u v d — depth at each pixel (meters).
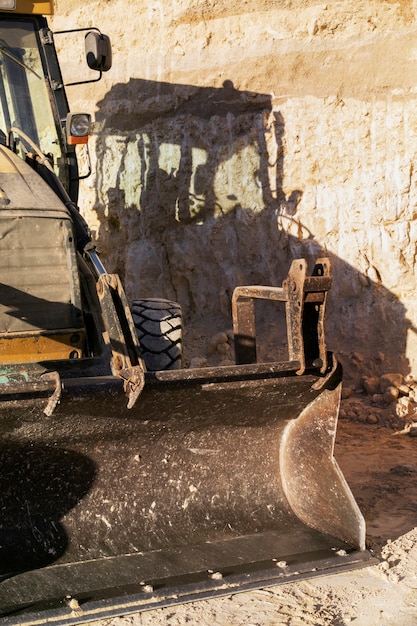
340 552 4.36
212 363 7.93
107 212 8.99
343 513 4.51
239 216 8.16
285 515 4.79
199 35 8.34
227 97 8.19
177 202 8.52
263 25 8.00
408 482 5.60
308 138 7.77
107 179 9.00
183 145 8.45
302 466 4.78
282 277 7.96
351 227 7.58
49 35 6.14
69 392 4.06
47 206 4.69
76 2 9.20
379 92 7.47
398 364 7.33
